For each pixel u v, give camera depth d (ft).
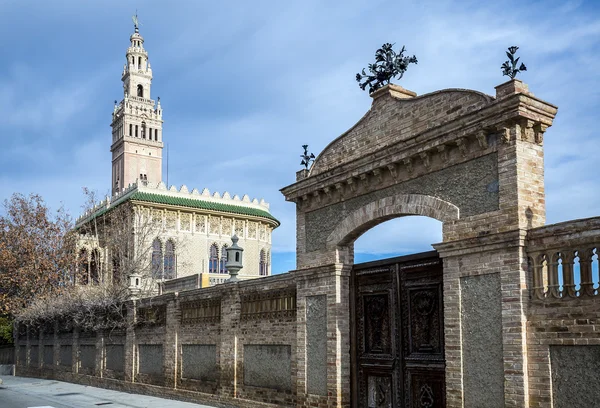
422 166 42.14
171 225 185.37
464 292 37.93
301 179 53.06
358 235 49.21
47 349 118.21
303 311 52.42
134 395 77.36
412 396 43.52
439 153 40.75
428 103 42.34
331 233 50.19
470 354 37.19
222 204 196.03
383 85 47.06
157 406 64.59
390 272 46.44
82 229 173.27
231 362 61.57
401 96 46.19
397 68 45.88
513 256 34.94
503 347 34.94
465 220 38.34
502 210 35.99
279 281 56.39
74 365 102.06
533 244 34.53
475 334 37.01
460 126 38.60
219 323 64.85
